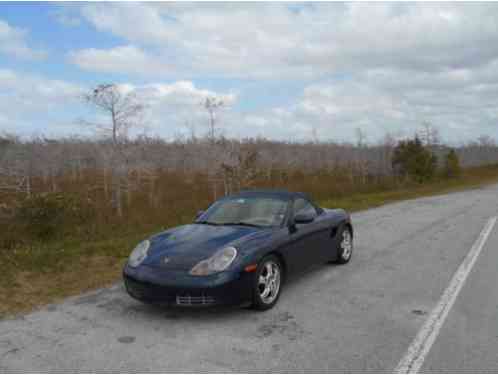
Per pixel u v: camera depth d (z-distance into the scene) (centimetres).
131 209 1288
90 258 677
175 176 2272
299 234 517
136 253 459
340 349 346
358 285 534
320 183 2312
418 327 393
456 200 1836
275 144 3042
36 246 789
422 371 308
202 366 315
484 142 6856
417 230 990
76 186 1770
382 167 3023
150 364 319
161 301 402
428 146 3638
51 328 394
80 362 323
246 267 415
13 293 499
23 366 317
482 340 363
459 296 486
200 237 462
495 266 628
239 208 545
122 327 396
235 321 409
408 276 577
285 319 415
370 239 871
